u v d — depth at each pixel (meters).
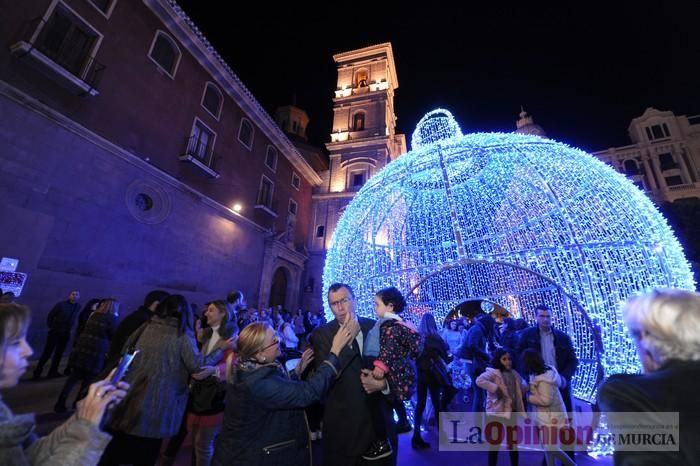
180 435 2.90
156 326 2.51
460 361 4.88
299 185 21.70
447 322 6.07
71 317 6.82
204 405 2.72
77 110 8.98
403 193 4.84
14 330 1.13
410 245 4.46
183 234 12.04
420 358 3.83
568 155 4.14
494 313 8.73
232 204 15.04
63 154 8.44
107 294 9.18
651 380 0.97
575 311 4.04
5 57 7.65
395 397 1.81
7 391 5.32
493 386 3.15
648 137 27.17
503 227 4.21
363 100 24.31
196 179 13.09
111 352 2.74
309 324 12.41
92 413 1.17
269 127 17.94
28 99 7.69
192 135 13.05
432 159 4.59
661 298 1.10
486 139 4.57
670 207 17.88
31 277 7.55
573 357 3.41
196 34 12.97
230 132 15.39
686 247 16.75
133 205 10.25
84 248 8.75
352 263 4.70
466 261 3.97
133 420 2.16
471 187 4.53
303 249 21.00
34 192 7.79
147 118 11.09
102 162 9.39
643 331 1.13
